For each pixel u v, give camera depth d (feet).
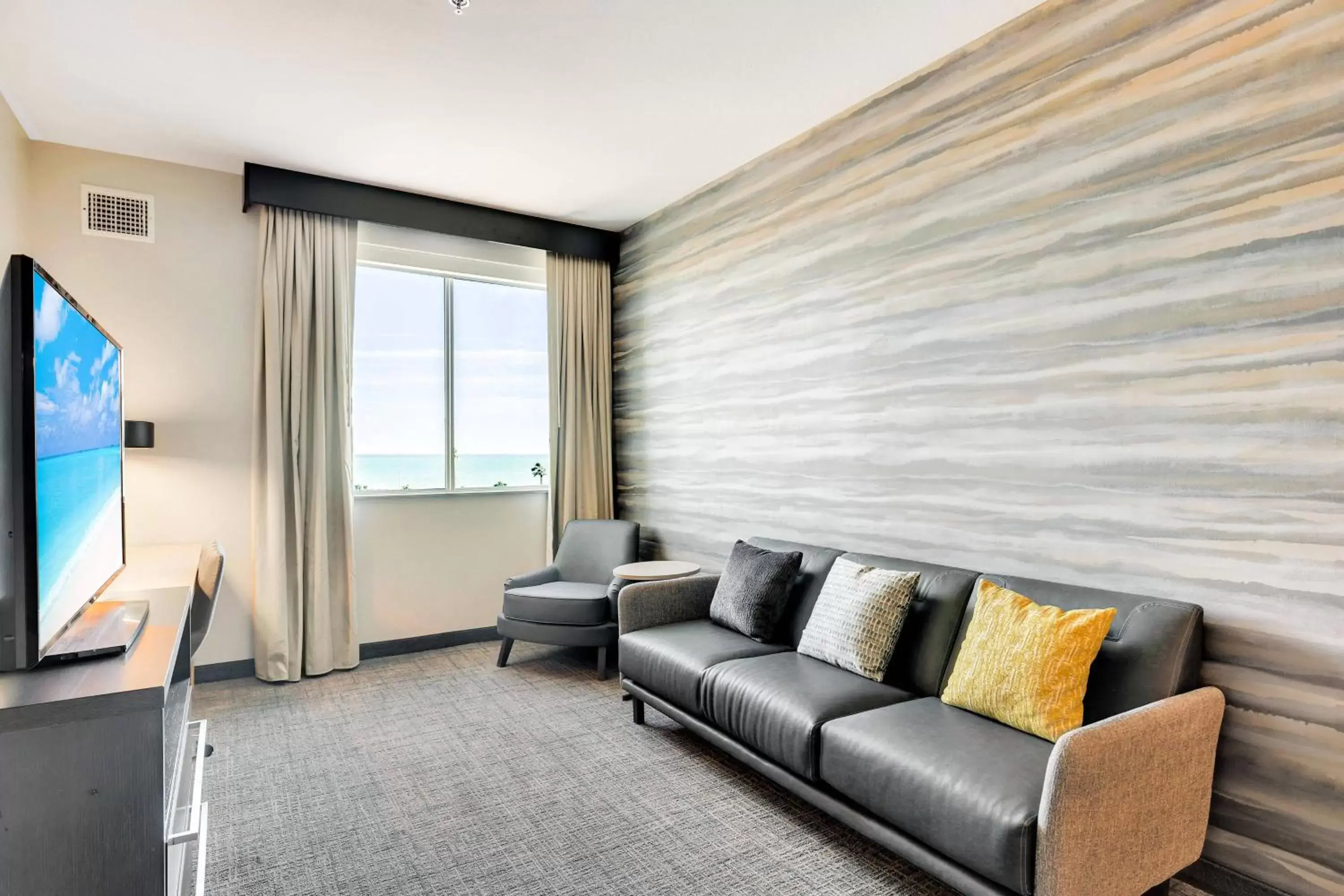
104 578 6.36
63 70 9.22
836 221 10.80
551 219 15.48
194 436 12.35
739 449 12.82
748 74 9.58
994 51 8.63
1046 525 8.09
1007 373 8.51
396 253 14.35
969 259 8.93
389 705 11.29
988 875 5.40
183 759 6.45
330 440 13.34
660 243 14.96
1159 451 7.10
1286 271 6.23
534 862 6.95
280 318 12.76
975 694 6.93
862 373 10.41
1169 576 7.01
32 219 11.17
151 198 12.05
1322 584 6.01
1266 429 6.35
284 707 11.19
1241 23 6.52
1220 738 6.58
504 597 13.80
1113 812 5.34
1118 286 7.43
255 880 6.66
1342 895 5.85
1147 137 7.19
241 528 12.71
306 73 9.38
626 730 10.27
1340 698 5.90
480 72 9.41
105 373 6.44
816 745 7.02
